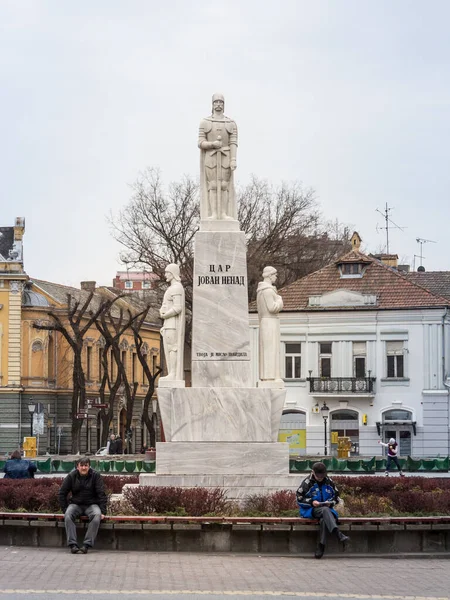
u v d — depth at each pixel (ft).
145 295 266.36
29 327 271.08
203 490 70.33
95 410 294.46
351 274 223.10
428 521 67.00
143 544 65.77
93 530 64.49
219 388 79.87
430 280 254.27
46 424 273.13
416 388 215.10
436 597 50.57
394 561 63.16
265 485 78.54
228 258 81.46
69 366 281.95
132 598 48.47
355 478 86.58
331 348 219.82
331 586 53.36
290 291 223.71
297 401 219.00
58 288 299.17
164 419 80.07
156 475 78.64
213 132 82.94
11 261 264.72
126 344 316.40
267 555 64.69
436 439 214.07
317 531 65.87
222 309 81.15
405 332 216.13
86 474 65.92
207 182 82.84
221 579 54.70
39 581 52.85
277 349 82.69
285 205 244.42
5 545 67.51
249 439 79.56
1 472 149.48
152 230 232.73
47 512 69.41
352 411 217.15
